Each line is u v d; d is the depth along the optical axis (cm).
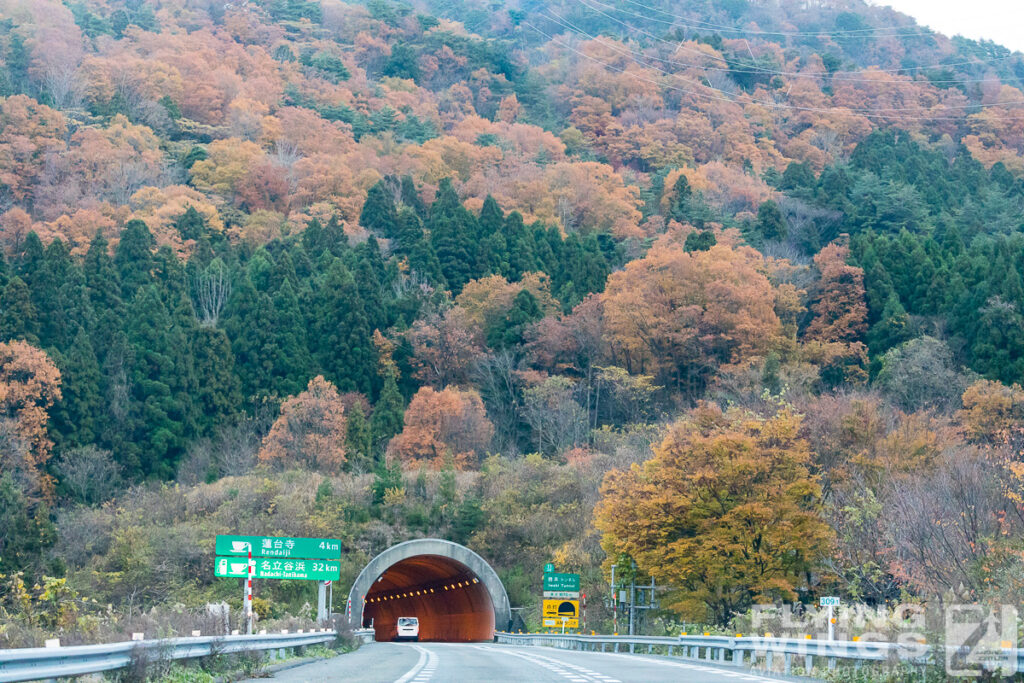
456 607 10212
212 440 10950
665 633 5594
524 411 11362
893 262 12400
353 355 12081
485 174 18938
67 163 16025
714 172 18375
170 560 8112
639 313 11544
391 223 15762
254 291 12231
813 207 16175
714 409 5600
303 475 9856
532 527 9031
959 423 7906
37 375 9612
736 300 11406
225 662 2547
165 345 11100
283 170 17512
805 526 4975
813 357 11100
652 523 5191
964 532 3725
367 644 6631
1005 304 10138
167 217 14762
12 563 6500
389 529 9100
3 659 1471
